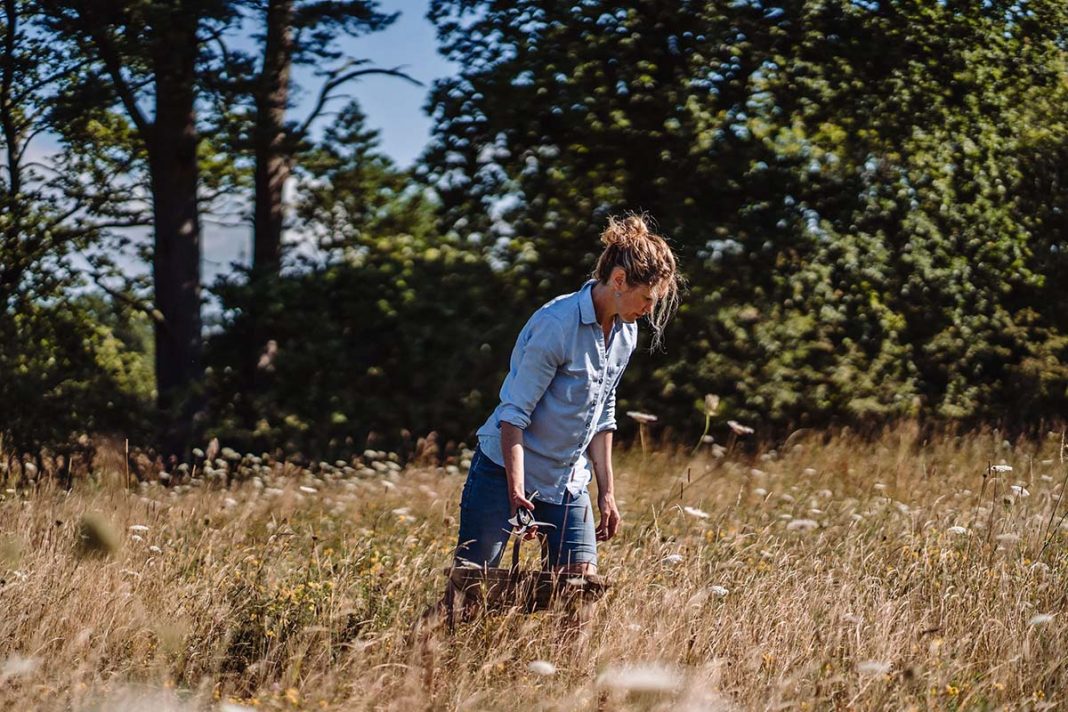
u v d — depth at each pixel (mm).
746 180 13586
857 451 10242
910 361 14367
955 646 3662
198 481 8633
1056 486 6691
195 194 15531
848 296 14109
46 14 14445
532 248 14109
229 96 14484
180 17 13773
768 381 13477
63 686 3109
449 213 14977
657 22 13781
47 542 4398
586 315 3457
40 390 13961
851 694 3195
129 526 5215
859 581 4332
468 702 3023
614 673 2965
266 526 5965
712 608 3838
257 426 14109
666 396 13516
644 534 5219
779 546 5121
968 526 5270
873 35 14375
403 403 14203
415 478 8680
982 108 15266
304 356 14203
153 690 3104
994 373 14922
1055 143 15031
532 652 3434
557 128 14320
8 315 14891
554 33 14023
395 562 4770
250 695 3357
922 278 14312
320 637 3623
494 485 3609
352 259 15141
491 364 14070
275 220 16234
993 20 15398
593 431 3631
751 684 3221
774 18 13891
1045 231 14969
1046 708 3201
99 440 13719
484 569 3578
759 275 13695
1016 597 3996
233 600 4012
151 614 3756
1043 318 15117
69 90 14953
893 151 14547
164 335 15344
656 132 13508
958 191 14992
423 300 14172
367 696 3021
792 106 13977
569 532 3633
